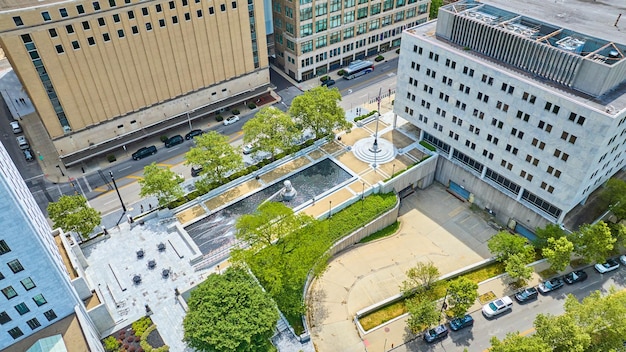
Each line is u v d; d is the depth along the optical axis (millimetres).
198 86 94438
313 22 107125
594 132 58969
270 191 79188
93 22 75188
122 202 76000
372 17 118750
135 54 82625
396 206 77875
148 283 62812
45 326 50344
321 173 82938
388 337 61969
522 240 67938
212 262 65625
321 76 117562
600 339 55625
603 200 75250
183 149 93375
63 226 66188
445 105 78500
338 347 60844
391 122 96125
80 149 85562
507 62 69188
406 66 82188
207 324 49969
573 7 76500
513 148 70562
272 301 55000
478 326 63156
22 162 90375
